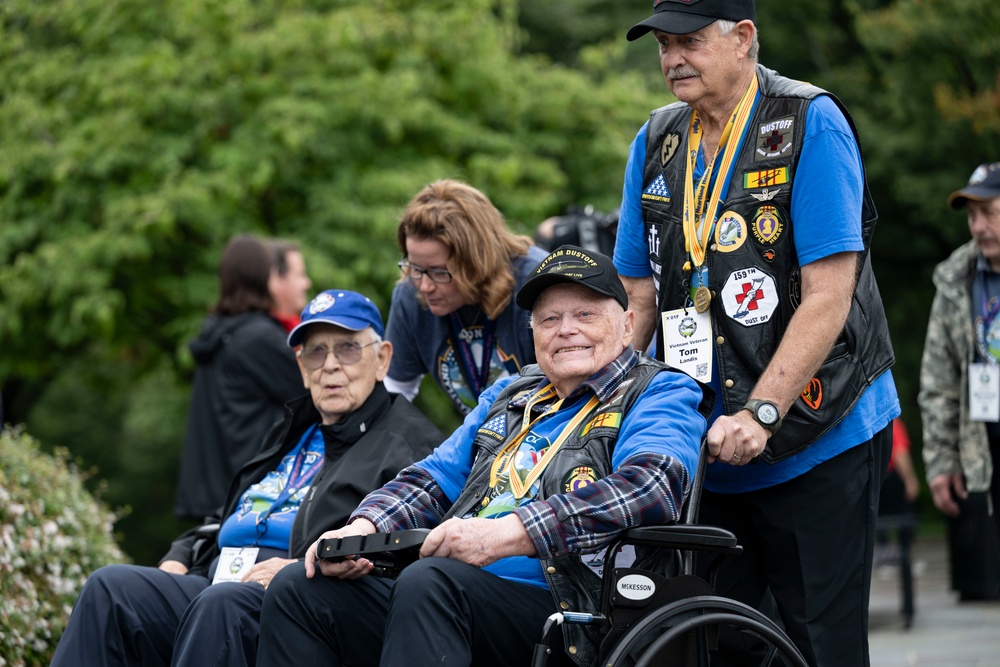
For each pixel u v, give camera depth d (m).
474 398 10.48
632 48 44.34
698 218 8.23
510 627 7.29
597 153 28.03
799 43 40.81
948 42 34.84
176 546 10.37
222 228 24.77
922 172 36.88
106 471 48.16
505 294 9.81
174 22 26.59
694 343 8.21
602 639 7.12
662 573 7.35
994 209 12.47
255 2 27.94
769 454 7.95
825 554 8.16
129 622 8.90
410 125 26.17
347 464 9.55
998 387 12.63
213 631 8.39
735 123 8.09
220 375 14.05
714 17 7.84
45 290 25.58
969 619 18.97
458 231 9.63
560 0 46.44
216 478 13.97
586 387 7.79
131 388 43.56
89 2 26.47
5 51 27.45
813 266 7.82
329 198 24.92
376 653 7.86
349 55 25.84
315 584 7.74
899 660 15.20
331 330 9.72
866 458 8.25
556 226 15.65
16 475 11.87
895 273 41.62
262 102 25.41
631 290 8.92
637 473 7.16
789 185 7.87
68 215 26.14
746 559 8.59
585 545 7.03
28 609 11.06
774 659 8.05
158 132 25.70
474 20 27.66
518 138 27.75
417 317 10.47
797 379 7.66
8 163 25.81
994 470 12.84
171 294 25.61
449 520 7.27
